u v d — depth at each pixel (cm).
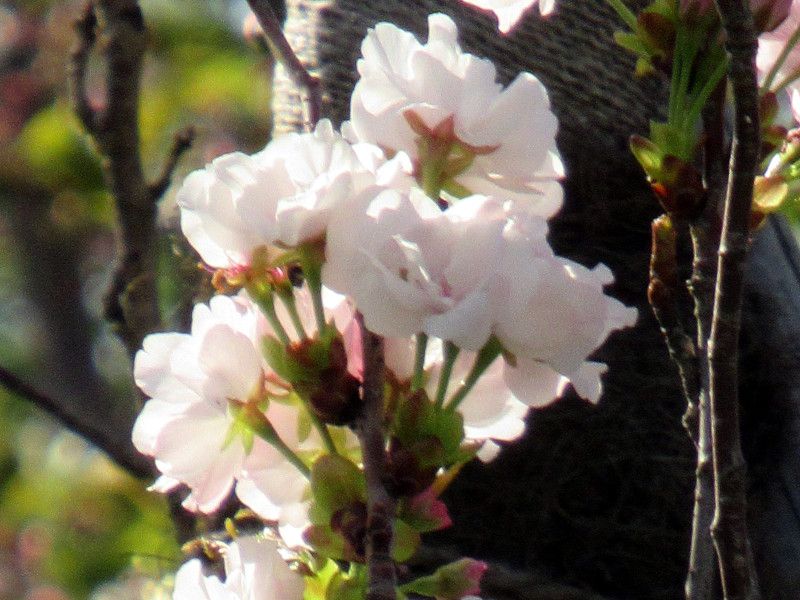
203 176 130
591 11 161
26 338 575
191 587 133
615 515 159
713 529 134
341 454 133
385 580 129
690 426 138
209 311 132
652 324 161
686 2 136
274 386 132
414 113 132
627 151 161
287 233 129
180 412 132
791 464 157
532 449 159
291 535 134
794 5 138
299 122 158
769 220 161
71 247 564
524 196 132
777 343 159
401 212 129
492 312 129
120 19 182
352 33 158
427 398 130
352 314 132
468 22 160
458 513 158
